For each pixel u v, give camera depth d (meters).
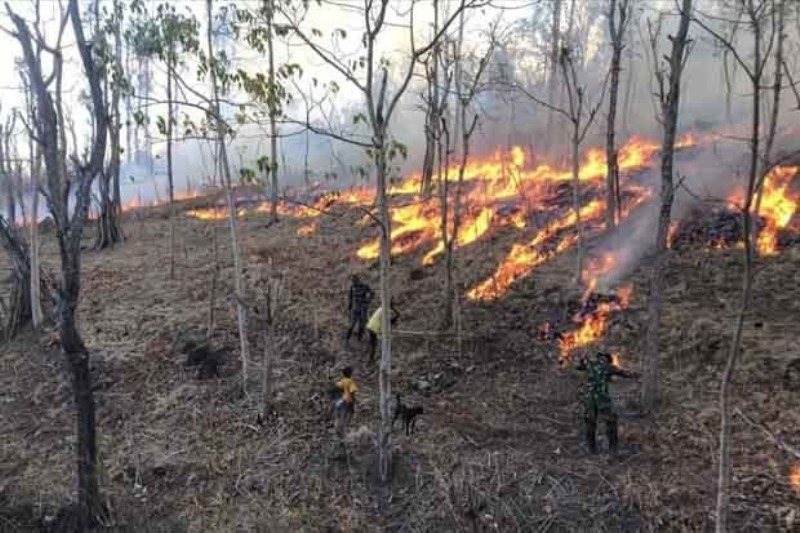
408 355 15.11
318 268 20.31
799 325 13.50
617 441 11.28
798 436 10.69
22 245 18.72
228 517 10.84
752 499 9.64
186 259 22.41
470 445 11.82
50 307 18.58
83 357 10.66
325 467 11.77
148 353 15.78
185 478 11.83
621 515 9.82
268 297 13.48
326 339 15.95
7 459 12.77
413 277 18.84
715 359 13.12
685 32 11.55
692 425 11.46
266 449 12.34
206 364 15.18
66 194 10.48
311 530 10.45
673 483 10.19
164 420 13.52
